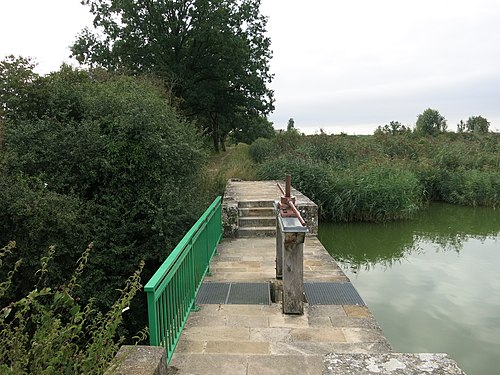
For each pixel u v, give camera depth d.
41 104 9.80
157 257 8.71
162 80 19.12
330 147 17.83
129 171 9.06
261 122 31.95
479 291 6.46
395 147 20.02
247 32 26.91
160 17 23.33
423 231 11.35
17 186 7.54
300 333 3.68
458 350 4.61
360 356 1.46
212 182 12.86
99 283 8.10
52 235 7.48
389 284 6.86
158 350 2.48
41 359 2.10
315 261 6.16
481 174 15.53
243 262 6.20
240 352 3.33
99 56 23.62
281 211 4.45
